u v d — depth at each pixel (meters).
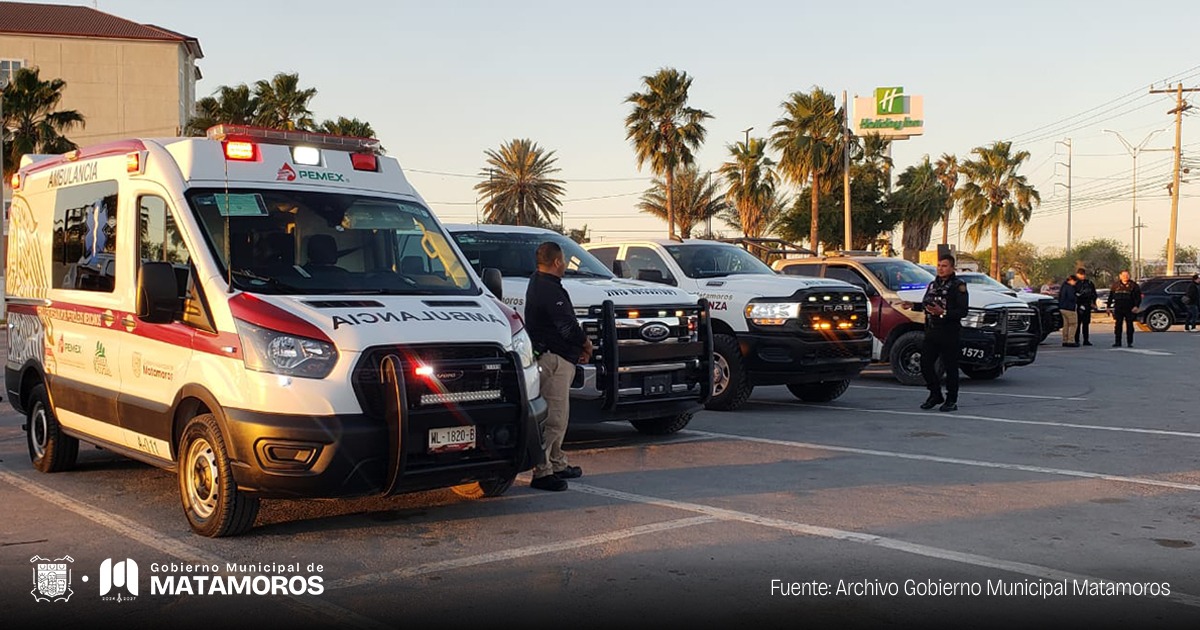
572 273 10.20
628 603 5.07
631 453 9.33
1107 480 8.00
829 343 11.94
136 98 66.94
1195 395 13.79
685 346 9.67
